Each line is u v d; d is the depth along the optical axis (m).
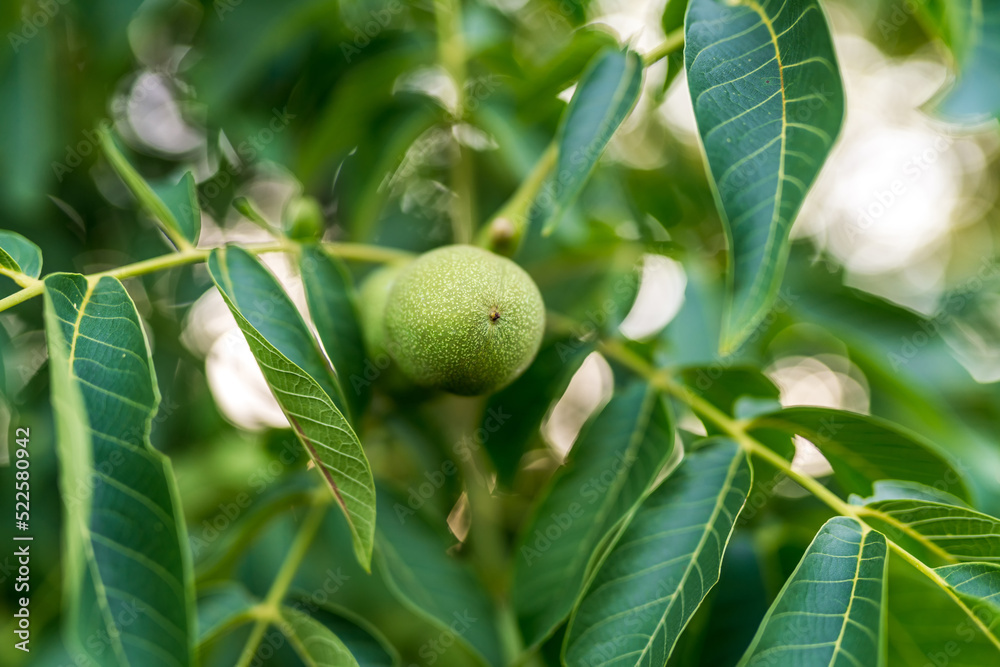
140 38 0.41
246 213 0.33
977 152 0.73
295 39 0.41
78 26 0.40
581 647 0.28
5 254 0.28
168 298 0.43
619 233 0.42
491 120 0.40
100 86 0.41
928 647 0.30
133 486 0.24
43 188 0.38
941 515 0.28
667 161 0.51
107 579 0.24
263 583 0.38
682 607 0.28
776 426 0.31
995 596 0.27
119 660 0.23
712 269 0.42
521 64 0.41
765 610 0.33
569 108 0.31
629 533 0.29
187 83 0.42
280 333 0.30
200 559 0.35
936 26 0.27
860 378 0.51
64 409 0.24
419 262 0.32
